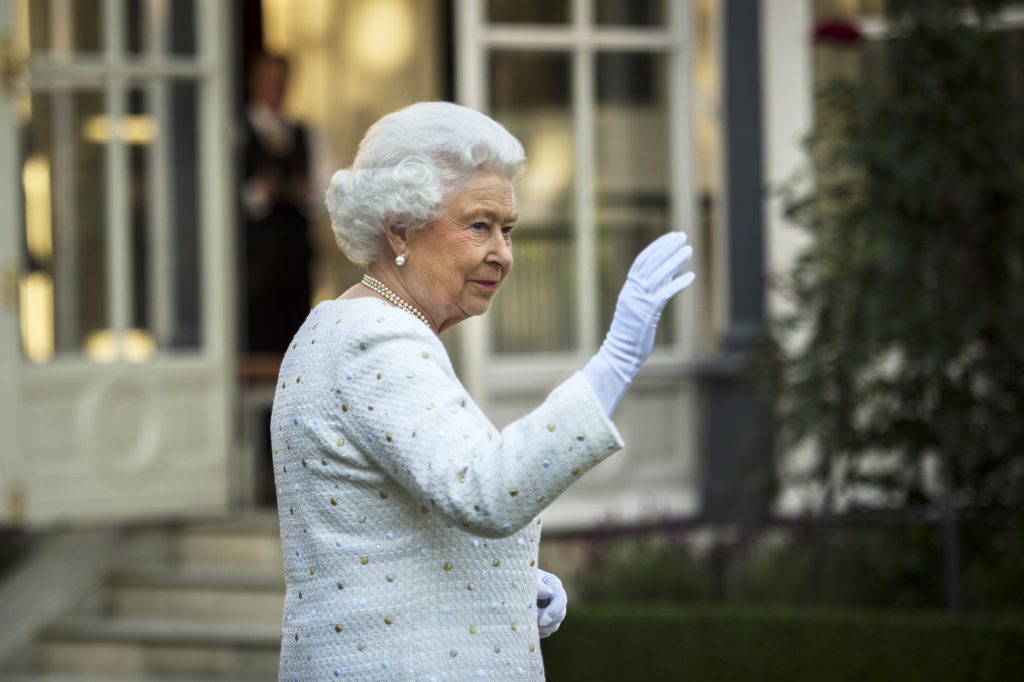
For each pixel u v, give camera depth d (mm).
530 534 8750
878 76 28078
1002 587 21594
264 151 33625
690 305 28984
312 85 39938
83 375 26344
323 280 39062
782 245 28391
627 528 25094
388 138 8617
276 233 33750
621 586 23156
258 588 25328
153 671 24469
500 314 27938
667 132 28984
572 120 28359
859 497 24328
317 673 8508
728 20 28641
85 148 26562
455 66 39094
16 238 25906
